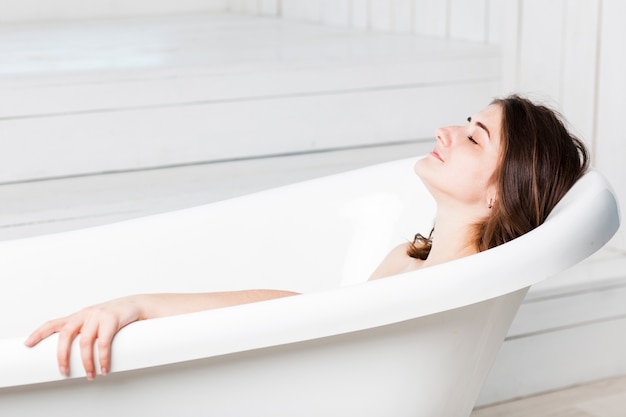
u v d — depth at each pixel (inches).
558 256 50.4
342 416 51.9
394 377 51.5
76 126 97.5
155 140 100.8
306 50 114.7
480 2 118.2
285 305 45.8
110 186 95.3
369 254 73.7
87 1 177.5
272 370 48.6
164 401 47.9
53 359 44.5
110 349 44.6
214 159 103.6
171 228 69.8
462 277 48.0
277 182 95.7
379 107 108.8
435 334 51.1
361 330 48.6
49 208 88.3
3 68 100.8
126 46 125.7
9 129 95.1
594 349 89.6
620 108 97.0
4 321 66.6
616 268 91.9
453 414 57.0
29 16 173.8
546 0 105.9
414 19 134.7
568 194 58.2
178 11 185.5
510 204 59.5
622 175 97.4
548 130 60.4
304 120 106.0
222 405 49.0
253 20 168.6
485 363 56.7
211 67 101.3
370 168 74.9
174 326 44.9
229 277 71.4
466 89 112.1
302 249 73.1
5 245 66.7
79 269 67.7
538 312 86.4
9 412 46.2
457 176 60.9
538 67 108.0
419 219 73.6
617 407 84.5
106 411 47.4
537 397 87.2
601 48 99.0
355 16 149.9
